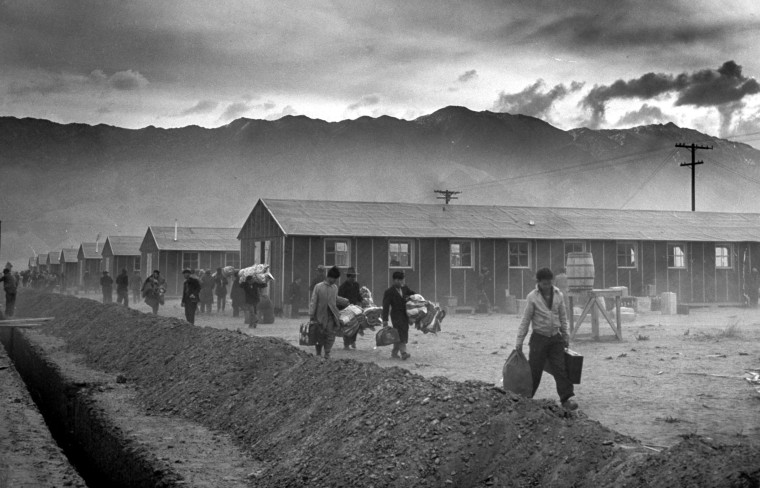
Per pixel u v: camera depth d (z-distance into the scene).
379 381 8.30
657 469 5.11
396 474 6.51
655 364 12.90
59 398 14.08
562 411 6.71
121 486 9.14
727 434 7.47
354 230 30.41
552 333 9.04
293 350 11.35
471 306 31.80
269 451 8.38
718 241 34.88
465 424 6.76
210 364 12.06
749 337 17.80
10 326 24.86
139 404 11.77
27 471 7.67
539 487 5.83
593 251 33.41
